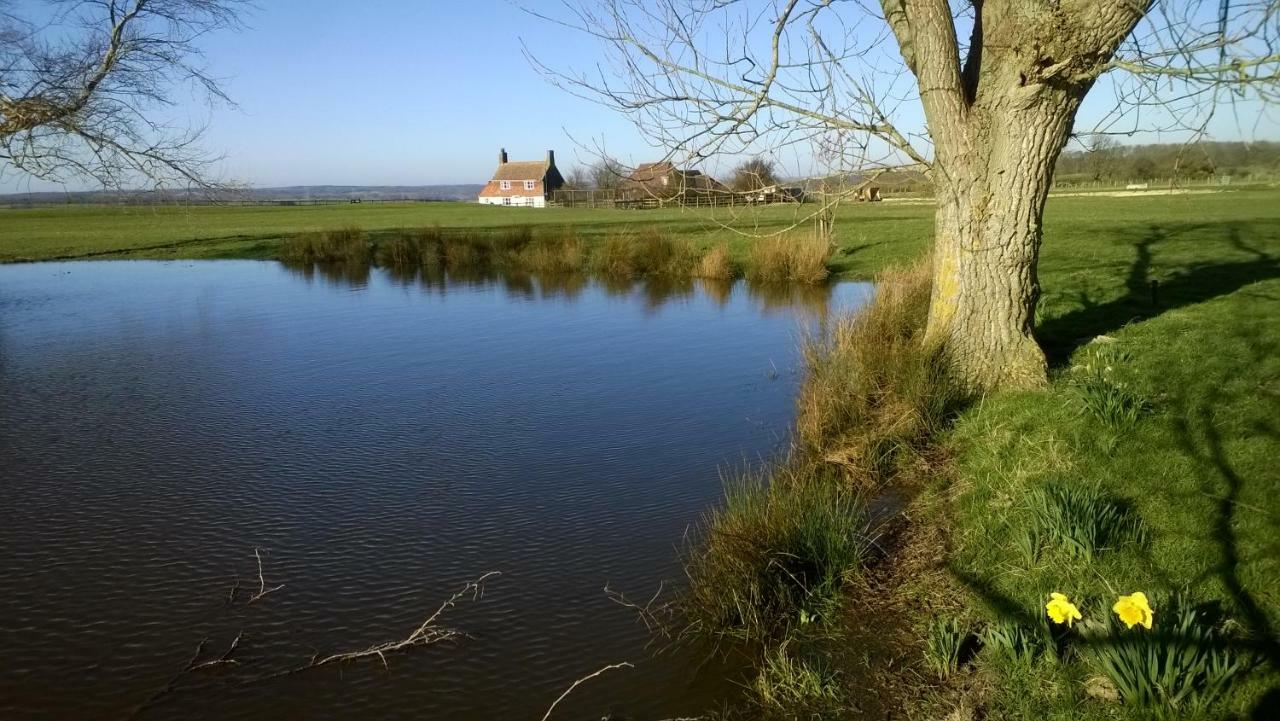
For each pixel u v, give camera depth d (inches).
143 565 203.9
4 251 1125.7
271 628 173.6
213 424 323.9
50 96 539.2
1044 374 283.7
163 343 497.0
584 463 271.6
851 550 184.5
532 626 170.7
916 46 271.9
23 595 189.5
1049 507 174.9
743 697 144.3
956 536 191.2
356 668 157.5
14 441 303.4
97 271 931.3
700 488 245.8
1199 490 183.9
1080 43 234.5
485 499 241.6
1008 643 138.9
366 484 255.9
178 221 1897.1
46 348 483.5
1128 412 227.3
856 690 142.8
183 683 154.5
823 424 269.0
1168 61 202.5
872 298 461.7
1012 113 260.7
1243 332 334.6
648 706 142.9
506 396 361.7
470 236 1001.5
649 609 176.2
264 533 221.5
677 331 521.3
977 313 284.7
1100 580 154.9
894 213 1524.4
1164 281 518.3
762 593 171.3
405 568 199.2
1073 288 524.1
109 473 269.0
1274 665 125.6
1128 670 122.0
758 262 771.4
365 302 671.8
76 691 152.8
